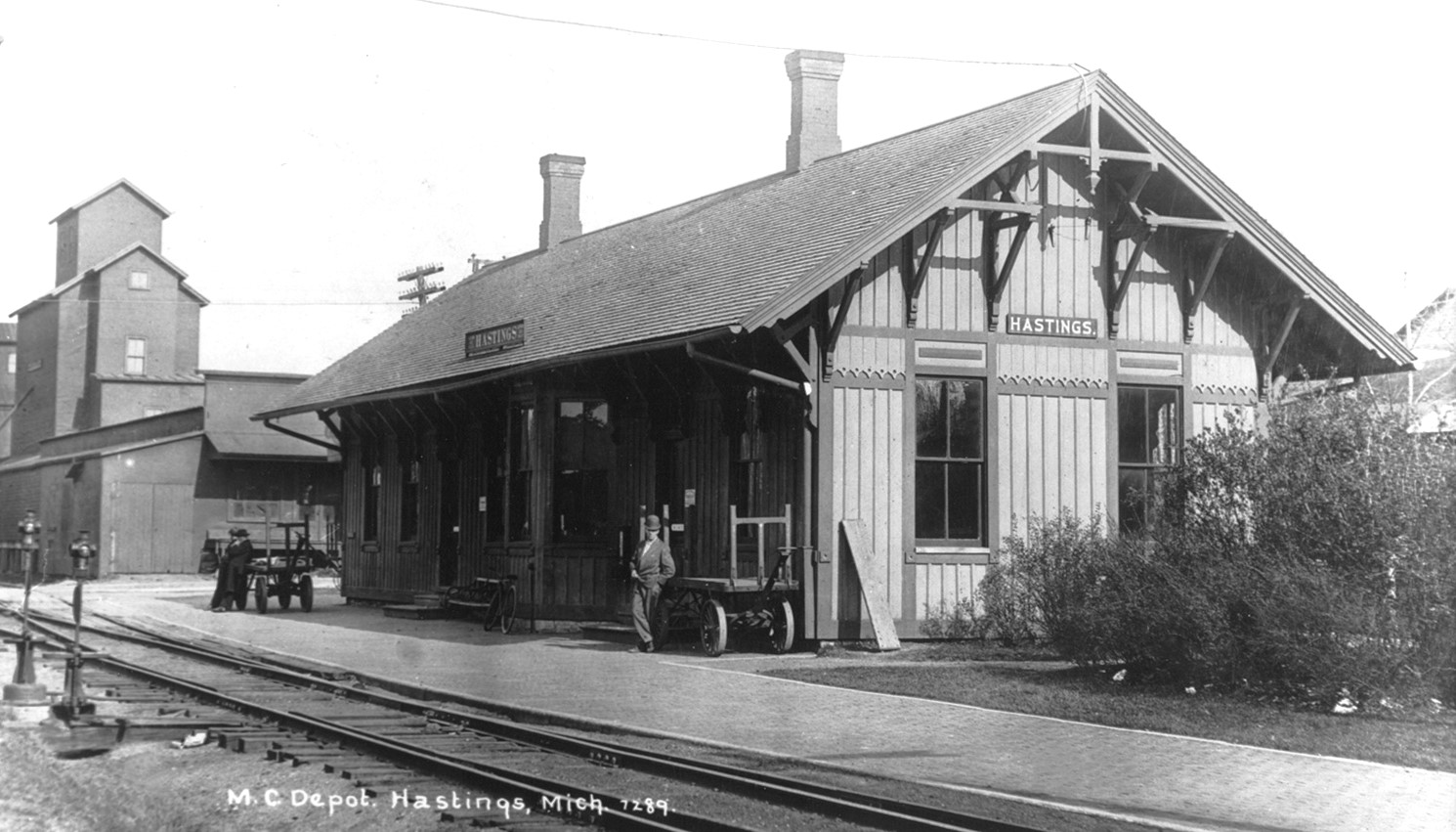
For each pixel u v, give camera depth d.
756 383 20.78
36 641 17.28
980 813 9.75
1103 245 21.38
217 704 15.52
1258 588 14.30
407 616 28.70
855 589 19.59
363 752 12.27
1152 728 12.98
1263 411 22.00
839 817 9.58
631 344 20.75
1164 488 17.45
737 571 21.19
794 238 21.33
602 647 21.36
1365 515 14.31
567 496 24.17
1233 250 21.75
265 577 30.56
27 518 16.03
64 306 64.69
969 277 20.55
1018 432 20.61
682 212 29.58
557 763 11.89
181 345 65.12
